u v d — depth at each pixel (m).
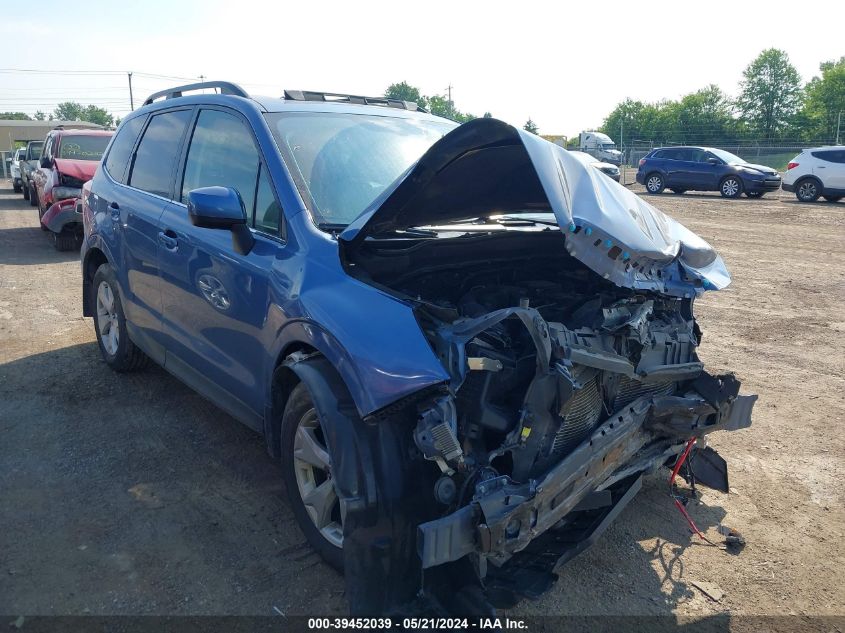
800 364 6.22
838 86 74.50
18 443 4.28
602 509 3.08
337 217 3.32
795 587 3.16
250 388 3.48
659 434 3.21
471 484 2.50
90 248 5.44
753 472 4.24
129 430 4.48
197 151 4.20
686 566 3.29
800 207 20.47
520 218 4.06
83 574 3.06
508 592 2.59
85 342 6.27
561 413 2.61
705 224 16.59
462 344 2.49
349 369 2.61
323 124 3.87
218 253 3.62
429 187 3.04
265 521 3.50
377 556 2.53
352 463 2.56
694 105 87.00
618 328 2.95
